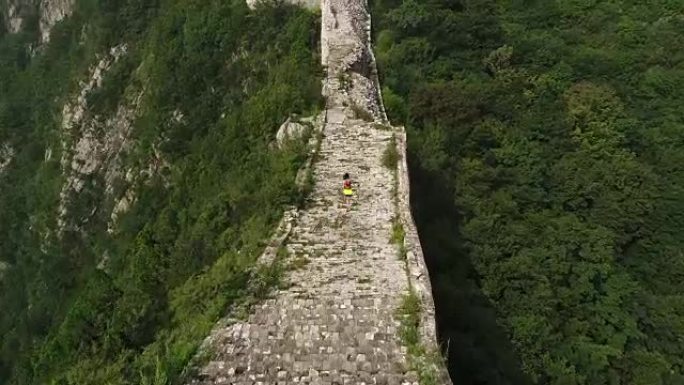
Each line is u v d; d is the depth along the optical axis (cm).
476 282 1753
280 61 2527
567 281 2008
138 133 3622
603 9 3778
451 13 3144
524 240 2014
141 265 1406
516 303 1756
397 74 2588
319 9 2659
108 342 833
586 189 2400
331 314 805
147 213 3023
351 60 1931
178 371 705
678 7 3753
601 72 3203
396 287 862
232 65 2922
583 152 2602
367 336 769
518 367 1448
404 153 1302
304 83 1894
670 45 3409
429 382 694
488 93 2634
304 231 1018
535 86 2905
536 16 3653
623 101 3030
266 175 1384
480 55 3047
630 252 2378
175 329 833
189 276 1116
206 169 2312
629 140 2789
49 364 933
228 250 1127
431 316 799
